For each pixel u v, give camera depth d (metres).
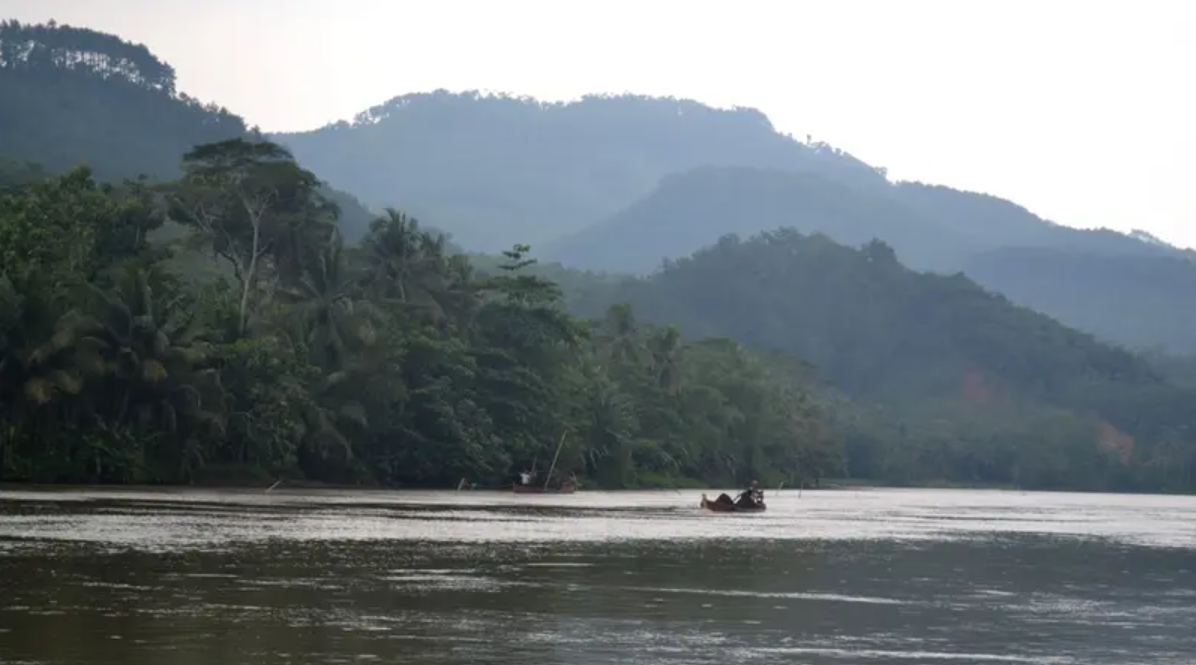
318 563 41.59
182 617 29.00
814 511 102.81
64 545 43.75
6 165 197.12
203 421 100.88
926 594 39.34
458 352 128.00
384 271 131.88
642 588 38.16
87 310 95.06
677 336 183.75
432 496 104.00
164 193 120.06
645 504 105.19
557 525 67.25
